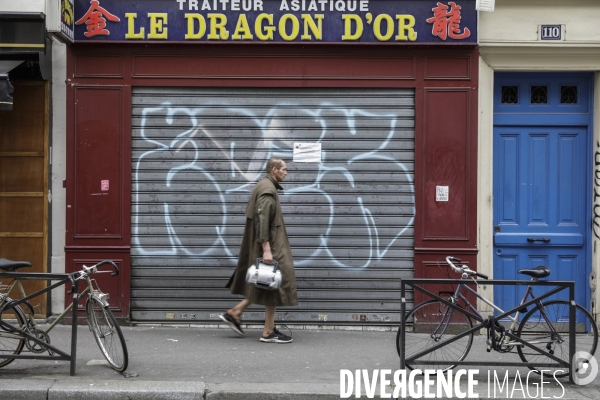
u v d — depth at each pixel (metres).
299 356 6.75
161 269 7.89
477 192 7.80
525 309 6.04
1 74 6.78
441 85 7.80
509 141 8.08
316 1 7.69
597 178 7.92
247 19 7.71
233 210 7.89
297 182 7.89
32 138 7.88
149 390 5.55
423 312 6.26
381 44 7.70
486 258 7.89
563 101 8.07
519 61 7.84
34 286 7.84
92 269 6.06
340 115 7.88
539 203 8.07
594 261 7.94
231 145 7.88
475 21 7.66
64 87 7.85
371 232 7.88
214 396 5.55
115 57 7.80
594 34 7.77
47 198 7.88
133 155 7.88
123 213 7.81
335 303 7.90
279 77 7.80
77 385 5.64
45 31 7.25
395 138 7.88
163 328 7.84
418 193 7.82
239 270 7.35
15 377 5.90
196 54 7.80
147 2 7.68
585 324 8.02
